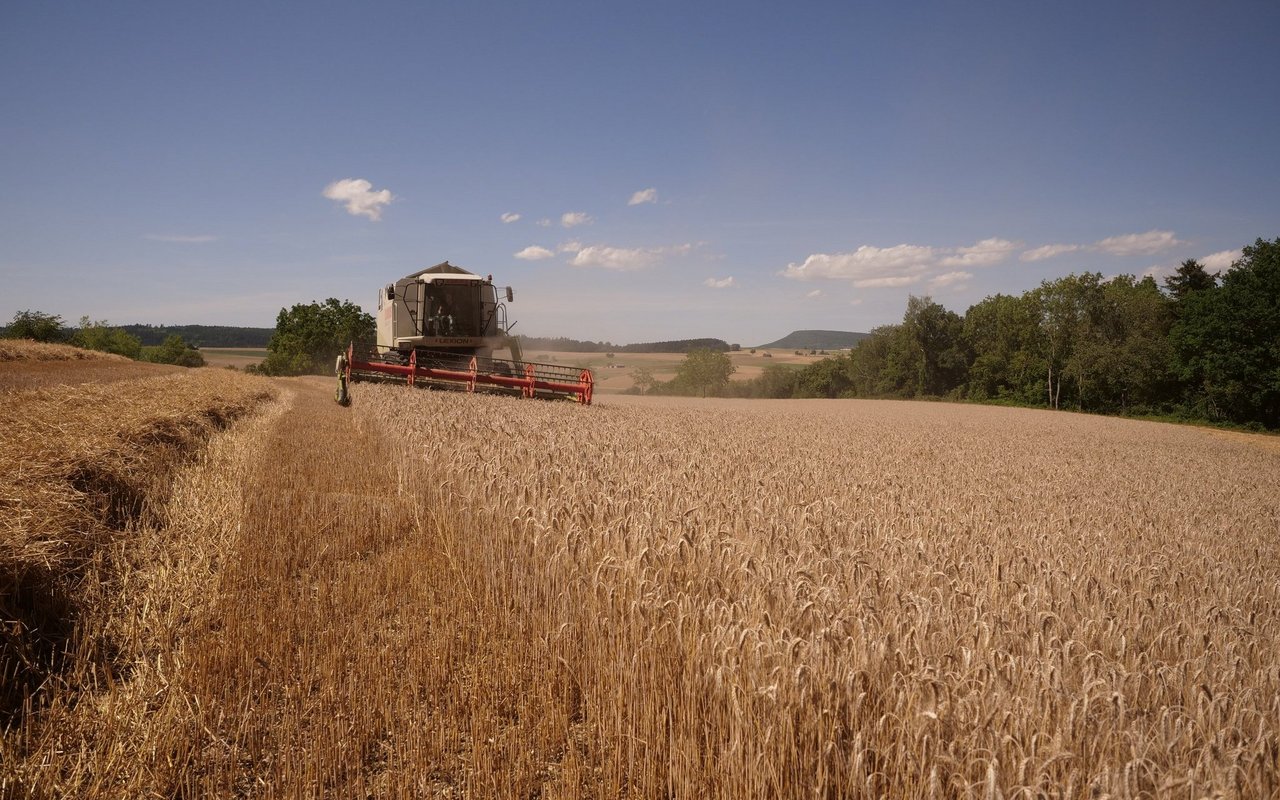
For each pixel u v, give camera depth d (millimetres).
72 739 3678
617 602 4555
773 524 5973
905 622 3838
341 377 20391
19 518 5402
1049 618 4074
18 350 33969
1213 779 2586
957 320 72812
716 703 3547
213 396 17297
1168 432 34094
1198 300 50469
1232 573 6055
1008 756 2775
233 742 3797
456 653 4773
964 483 11250
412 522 8062
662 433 15000
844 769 3107
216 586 5559
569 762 3633
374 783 3572
